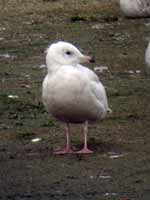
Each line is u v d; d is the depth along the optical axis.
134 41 19.81
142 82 15.85
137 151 11.61
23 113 13.80
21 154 11.64
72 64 11.32
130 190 10.08
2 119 13.49
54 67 11.23
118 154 11.47
